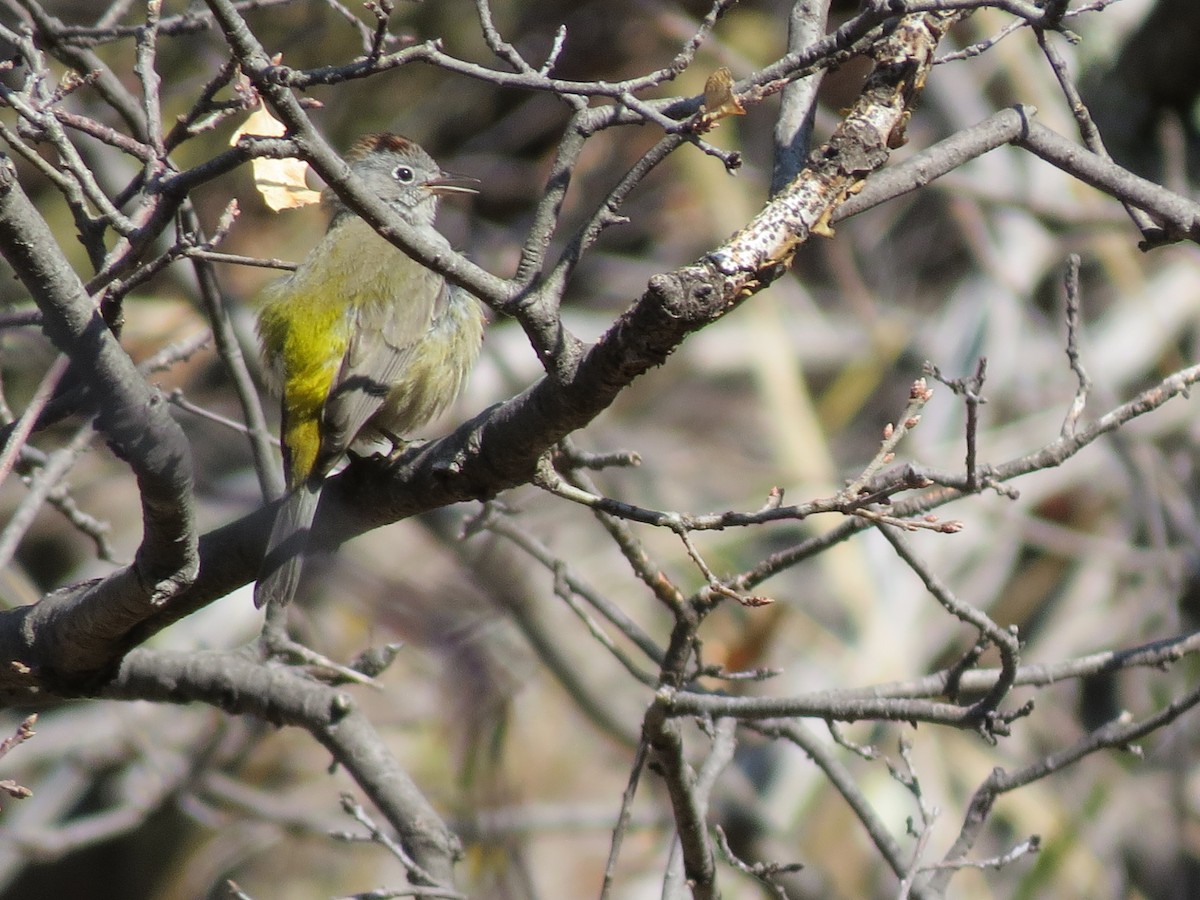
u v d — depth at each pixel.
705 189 16.30
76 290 4.71
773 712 6.03
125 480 15.82
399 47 10.43
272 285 8.26
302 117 4.43
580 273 16.67
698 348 15.98
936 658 14.21
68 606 5.92
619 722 12.87
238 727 12.03
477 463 5.41
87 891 15.68
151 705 13.54
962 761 13.19
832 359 16.61
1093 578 14.46
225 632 13.68
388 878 15.42
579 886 14.30
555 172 4.97
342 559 11.03
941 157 5.51
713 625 13.38
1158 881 13.45
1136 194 5.68
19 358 12.29
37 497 6.60
